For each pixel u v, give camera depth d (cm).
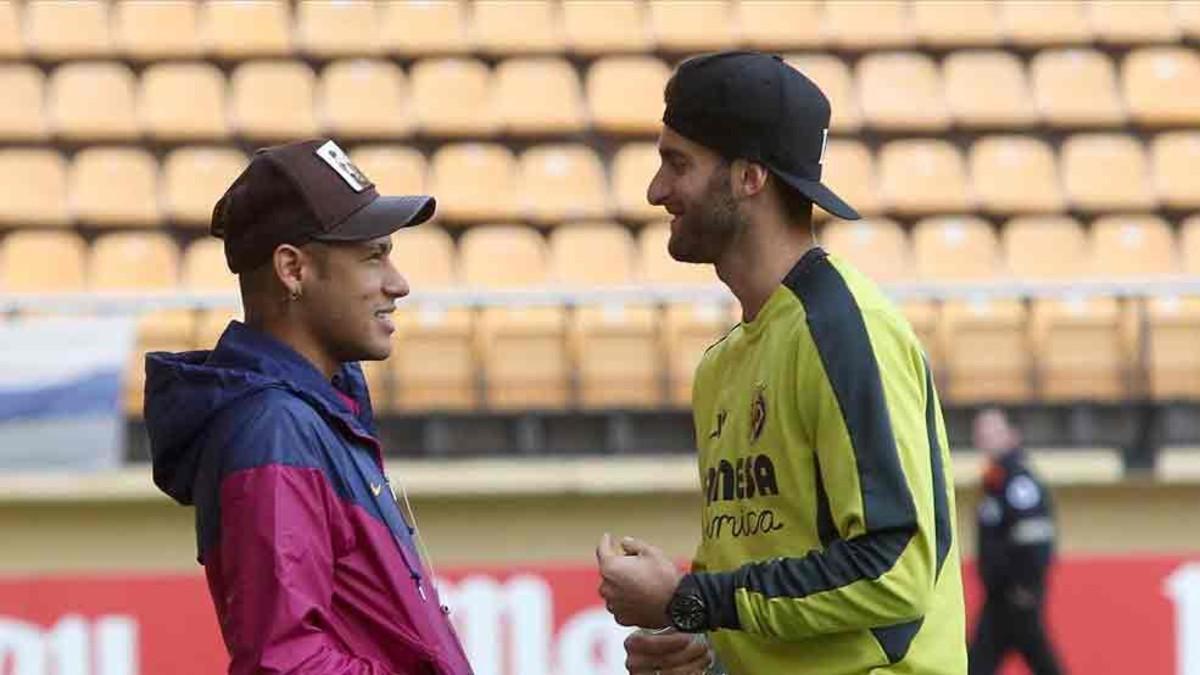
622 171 3656
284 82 3800
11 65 3803
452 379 3216
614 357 3256
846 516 1032
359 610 1037
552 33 3922
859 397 1034
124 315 3012
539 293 3084
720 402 1130
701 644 1147
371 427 1136
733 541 1107
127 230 3531
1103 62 3897
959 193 3638
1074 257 3541
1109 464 3081
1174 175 3694
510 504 3020
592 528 3027
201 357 1095
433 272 3444
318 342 1072
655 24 3944
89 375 2962
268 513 1000
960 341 3291
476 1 3947
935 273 3503
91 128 3697
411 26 3925
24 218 3522
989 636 2880
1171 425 3231
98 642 2778
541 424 3219
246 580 998
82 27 3891
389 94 3788
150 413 1056
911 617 1040
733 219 1096
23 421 2942
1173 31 3959
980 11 3984
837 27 3950
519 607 2816
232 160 3662
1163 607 2875
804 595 1038
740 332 1128
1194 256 3553
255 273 1069
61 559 2961
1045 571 2850
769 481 1080
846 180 3647
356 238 1053
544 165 3656
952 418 3272
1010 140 3744
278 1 3934
